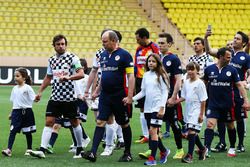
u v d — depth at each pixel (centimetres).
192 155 1319
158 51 1617
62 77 1316
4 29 4397
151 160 1253
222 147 1484
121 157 1309
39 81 4059
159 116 1259
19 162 1271
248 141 1678
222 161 1323
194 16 4716
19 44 4344
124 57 1292
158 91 1266
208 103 1416
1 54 4219
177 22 4650
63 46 1338
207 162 1305
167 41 1441
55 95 1345
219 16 4744
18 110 1385
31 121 1395
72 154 1409
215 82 1390
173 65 1434
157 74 1269
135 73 1627
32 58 4181
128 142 1309
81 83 1609
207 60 1755
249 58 1500
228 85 1384
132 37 4519
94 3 4697
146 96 1280
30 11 4541
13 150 1458
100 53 1425
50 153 1416
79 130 1358
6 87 3888
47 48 4344
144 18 4662
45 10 4569
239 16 4772
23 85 1393
